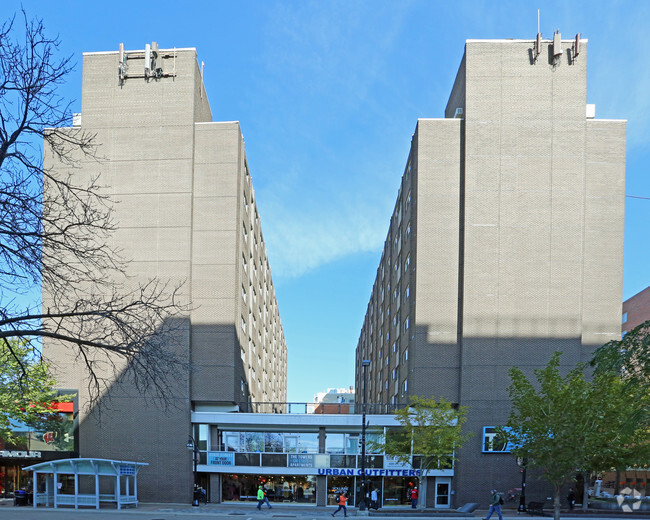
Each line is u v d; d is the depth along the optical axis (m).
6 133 7.78
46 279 9.01
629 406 18.77
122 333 9.14
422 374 36.25
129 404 35.75
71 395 35.38
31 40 7.86
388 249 54.84
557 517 19.70
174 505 33.66
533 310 35.97
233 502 36.50
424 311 36.81
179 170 37.88
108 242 37.12
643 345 13.66
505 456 34.53
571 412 18.80
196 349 36.81
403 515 28.70
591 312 36.34
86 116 38.28
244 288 42.50
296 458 36.00
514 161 36.88
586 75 37.06
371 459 35.78
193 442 35.03
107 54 38.81
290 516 28.31
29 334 8.25
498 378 35.44
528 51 37.28
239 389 38.88
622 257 36.69
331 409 37.78
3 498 36.03
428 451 30.52
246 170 43.50
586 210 37.12
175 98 38.31
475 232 36.59
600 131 37.66
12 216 7.99
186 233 37.31
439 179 37.72
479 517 27.97
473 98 37.25
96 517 26.20
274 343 77.12
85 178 37.78
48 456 35.66
